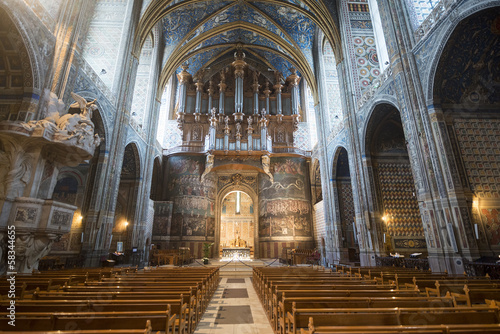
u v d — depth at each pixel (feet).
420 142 30.78
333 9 54.60
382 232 41.47
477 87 30.04
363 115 44.96
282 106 87.97
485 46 28.40
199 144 80.94
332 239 58.75
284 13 68.18
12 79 27.14
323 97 66.59
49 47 29.14
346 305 12.25
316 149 77.36
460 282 19.33
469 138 29.04
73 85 31.86
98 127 41.29
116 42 47.88
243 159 79.61
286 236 74.84
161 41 68.44
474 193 27.43
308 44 72.38
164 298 13.70
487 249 25.81
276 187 78.95
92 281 19.63
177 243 72.38
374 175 43.91
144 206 59.62
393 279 23.59
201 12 66.74
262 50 84.74
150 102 63.21
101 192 40.75
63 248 39.42
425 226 29.60
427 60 30.71
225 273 48.42
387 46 36.81
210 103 85.05
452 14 27.53
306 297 13.83
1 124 23.54
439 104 29.99
